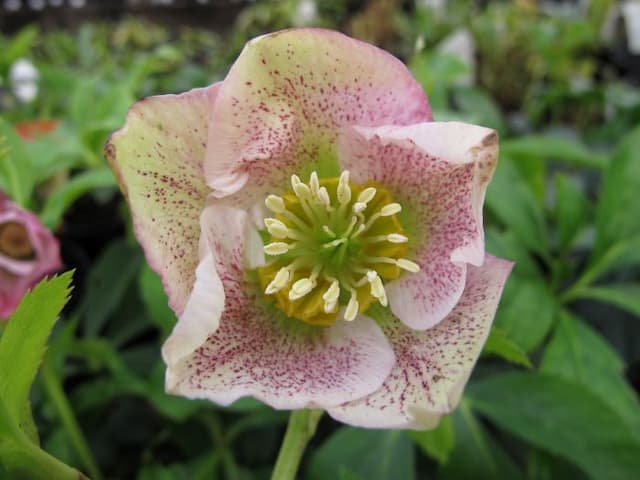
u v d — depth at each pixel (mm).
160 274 79
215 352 83
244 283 90
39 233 128
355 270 99
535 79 338
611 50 388
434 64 211
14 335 69
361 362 90
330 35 83
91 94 179
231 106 82
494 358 166
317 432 171
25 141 171
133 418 175
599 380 133
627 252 149
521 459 157
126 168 79
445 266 88
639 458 118
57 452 142
